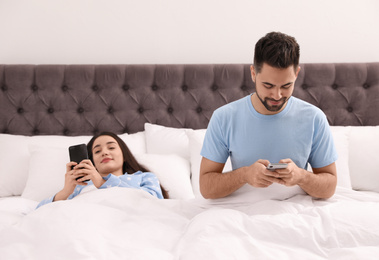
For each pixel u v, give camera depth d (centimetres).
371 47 249
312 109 139
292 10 246
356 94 234
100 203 138
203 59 249
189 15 246
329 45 249
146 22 246
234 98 236
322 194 140
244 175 131
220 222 117
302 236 112
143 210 138
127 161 197
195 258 102
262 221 119
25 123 234
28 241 113
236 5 246
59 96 235
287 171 122
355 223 117
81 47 245
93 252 105
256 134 138
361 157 208
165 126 237
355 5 246
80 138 224
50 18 242
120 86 237
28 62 244
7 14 241
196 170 208
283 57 116
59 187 199
